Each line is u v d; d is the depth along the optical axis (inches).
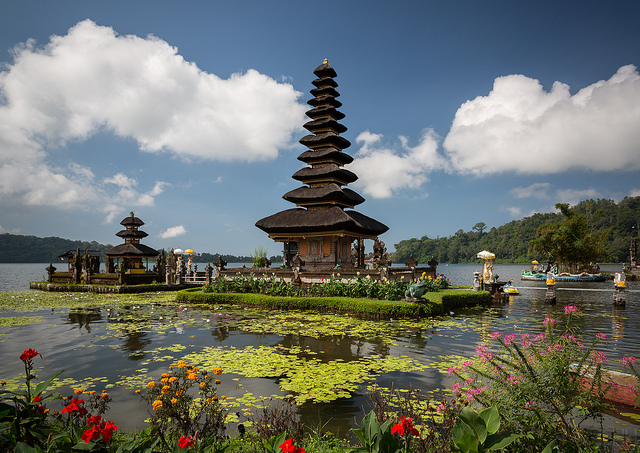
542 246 2460.6
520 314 737.0
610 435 206.1
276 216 1119.0
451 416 189.0
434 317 671.8
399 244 7101.4
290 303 750.5
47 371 344.2
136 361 376.8
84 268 1219.2
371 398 253.9
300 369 349.7
